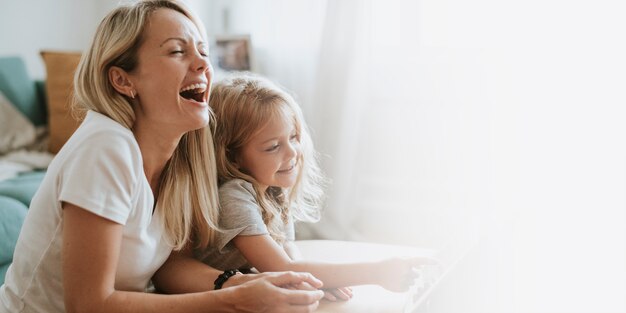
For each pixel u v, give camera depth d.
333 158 2.61
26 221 0.83
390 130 2.62
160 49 0.79
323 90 2.63
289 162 1.03
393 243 2.63
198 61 0.81
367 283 0.89
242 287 0.76
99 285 0.74
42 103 2.57
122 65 0.79
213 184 0.94
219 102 1.02
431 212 2.54
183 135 0.90
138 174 0.78
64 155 0.77
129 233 0.81
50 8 2.91
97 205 0.72
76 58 2.48
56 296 0.84
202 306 0.76
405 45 2.55
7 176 1.99
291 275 0.79
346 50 2.56
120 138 0.77
